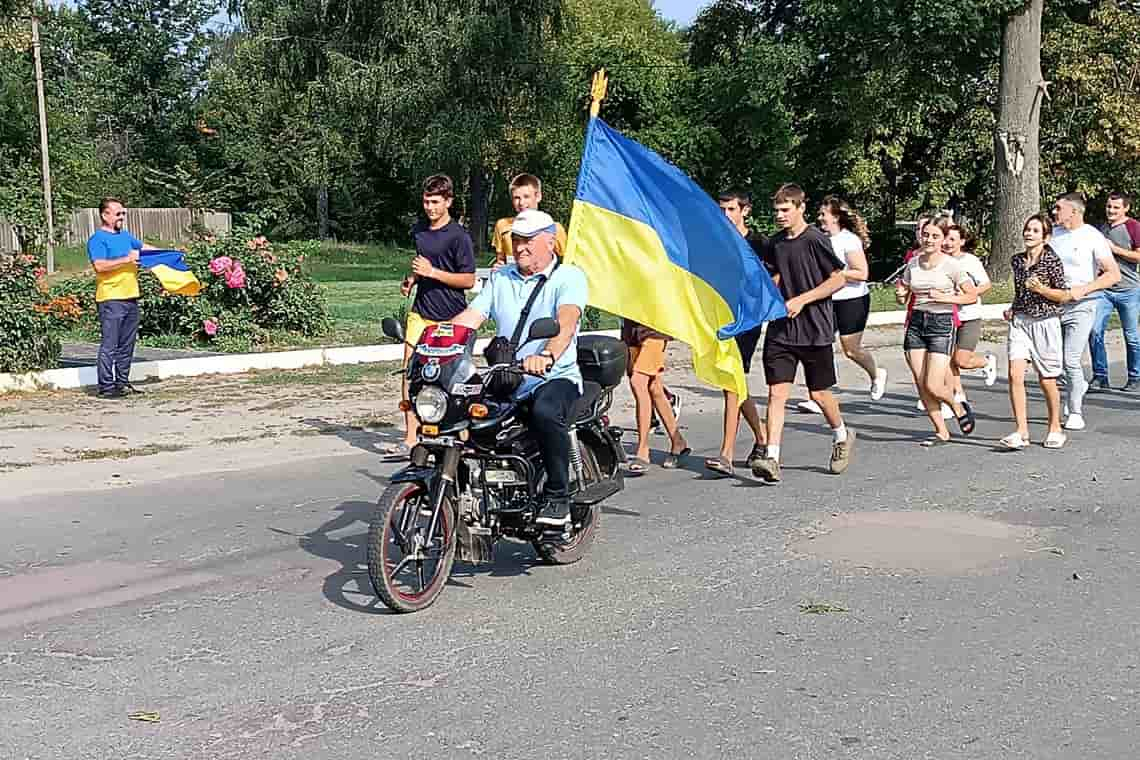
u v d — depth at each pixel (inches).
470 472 256.5
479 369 257.4
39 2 1696.6
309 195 2518.5
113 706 199.2
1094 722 193.2
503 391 257.4
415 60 1818.4
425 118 1849.2
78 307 660.1
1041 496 354.3
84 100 2605.8
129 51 2753.4
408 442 403.2
